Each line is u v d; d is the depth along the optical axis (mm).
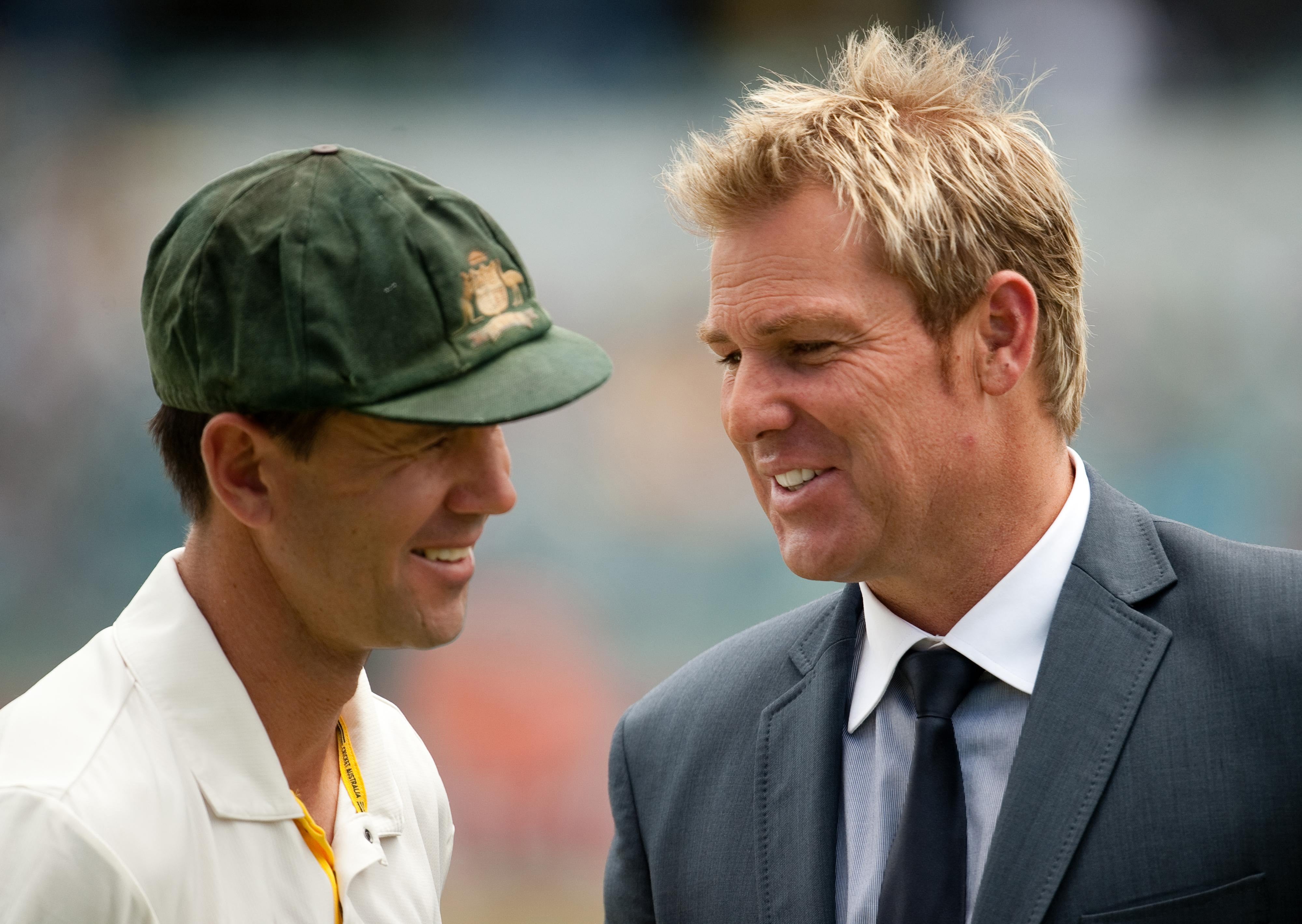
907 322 5566
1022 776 5387
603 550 29016
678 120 32719
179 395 5090
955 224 5570
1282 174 30797
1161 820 5188
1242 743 5211
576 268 31000
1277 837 5043
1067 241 5930
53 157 32344
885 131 5617
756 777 6188
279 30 33438
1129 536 5887
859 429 5574
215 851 5055
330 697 5484
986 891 5258
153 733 5070
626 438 29641
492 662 27562
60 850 4586
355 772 5863
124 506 29844
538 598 28609
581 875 24312
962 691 5766
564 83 33438
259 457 5020
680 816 6383
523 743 26469
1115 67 31328
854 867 5793
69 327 30922
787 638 6582
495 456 5250
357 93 33438
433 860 6297
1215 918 5023
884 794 5824
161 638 5270
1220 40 31281
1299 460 29062
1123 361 30016
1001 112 6082
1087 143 31266
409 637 5281
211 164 32812
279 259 4816
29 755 4875
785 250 5562
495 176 32625
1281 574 5539
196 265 4910
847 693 6195
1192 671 5430
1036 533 5859
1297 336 29812
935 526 5746
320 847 5465
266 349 4805
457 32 33344
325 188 4902
